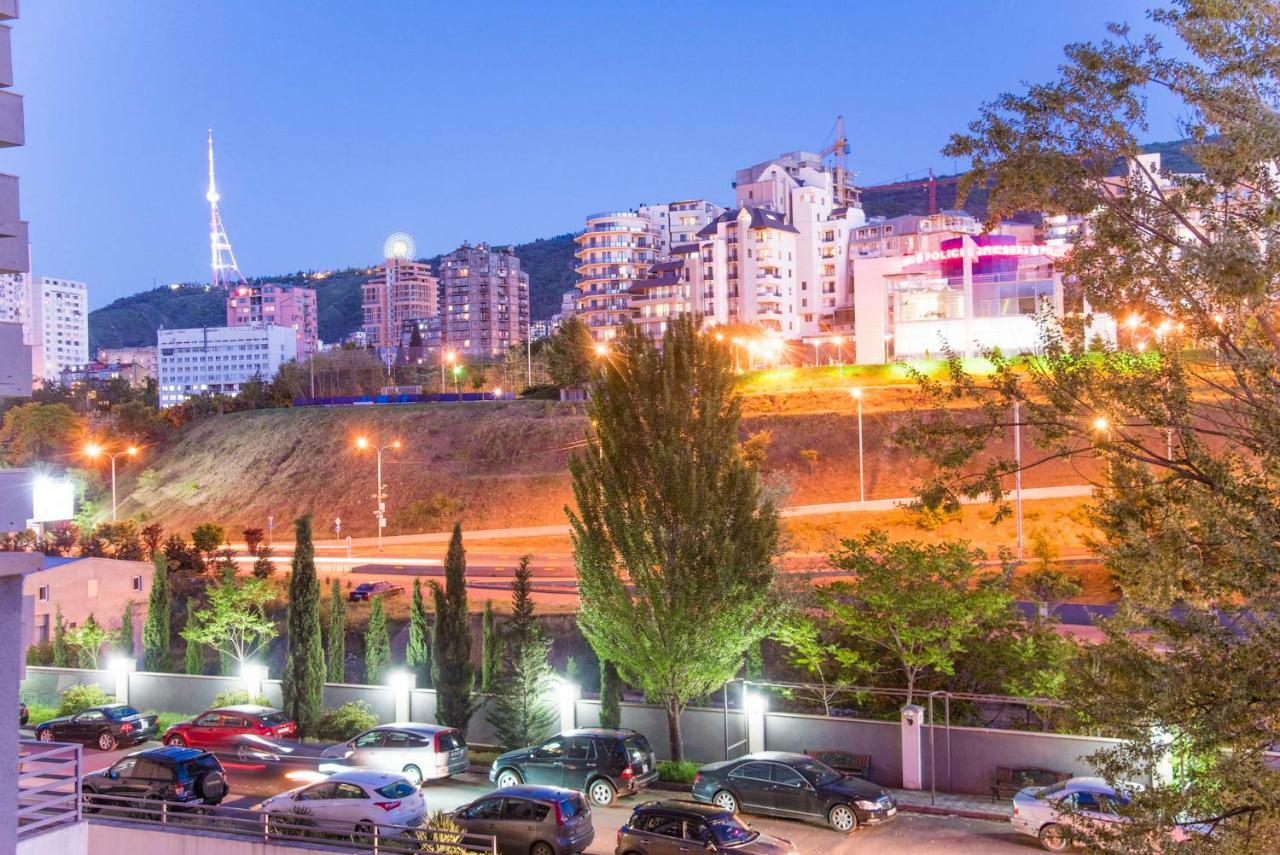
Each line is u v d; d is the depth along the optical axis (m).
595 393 30.14
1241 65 13.32
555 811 21.34
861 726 27.53
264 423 123.81
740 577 28.78
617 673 30.64
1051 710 28.36
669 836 20.36
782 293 148.00
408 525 94.44
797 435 90.44
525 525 91.62
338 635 40.44
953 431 15.80
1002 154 14.73
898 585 29.84
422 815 22.62
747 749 28.84
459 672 31.88
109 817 22.56
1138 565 13.71
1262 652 11.92
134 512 112.25
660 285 155.50
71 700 37.50
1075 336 15.09
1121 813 12.99
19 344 11.38
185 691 37.94
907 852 21.75
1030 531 62.81
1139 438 14.75
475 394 138.50
